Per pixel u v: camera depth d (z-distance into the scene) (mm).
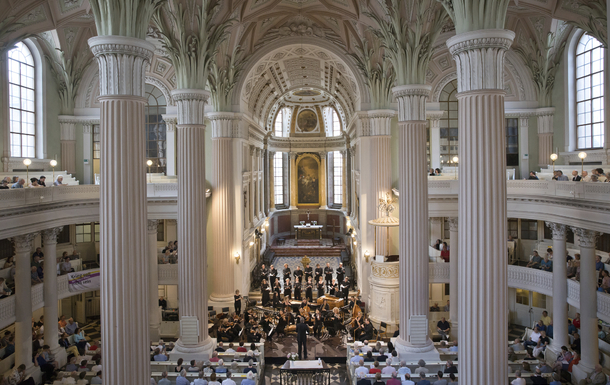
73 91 25203
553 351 17312
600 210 14312
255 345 18688
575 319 19703
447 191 20609
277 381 17359
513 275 20109
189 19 16703
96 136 25641
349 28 23453
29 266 16406
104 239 10219
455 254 20625
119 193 10172
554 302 17547
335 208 44125
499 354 10094
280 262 36156
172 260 23797
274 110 39969
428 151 25609
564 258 17188
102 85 10195
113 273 10203
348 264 34406
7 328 20312
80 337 19516
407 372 14672
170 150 26172
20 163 21141
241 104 25750
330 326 22125
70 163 25250
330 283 27109
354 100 28703
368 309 24781
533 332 19266
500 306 10086
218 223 24719
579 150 21922
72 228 25719
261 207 37250
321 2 21781
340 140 42875
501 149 10047
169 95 26062
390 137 24500
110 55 10070
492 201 10031
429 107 25469
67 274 19438
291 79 32000
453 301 20531
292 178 44719
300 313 22562
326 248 38594
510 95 24688
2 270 19109
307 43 24719
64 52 24250
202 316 17453
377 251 23859
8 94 20406
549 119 23969
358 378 14664
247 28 23438
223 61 24047
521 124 24609
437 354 16188
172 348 18984
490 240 10039
